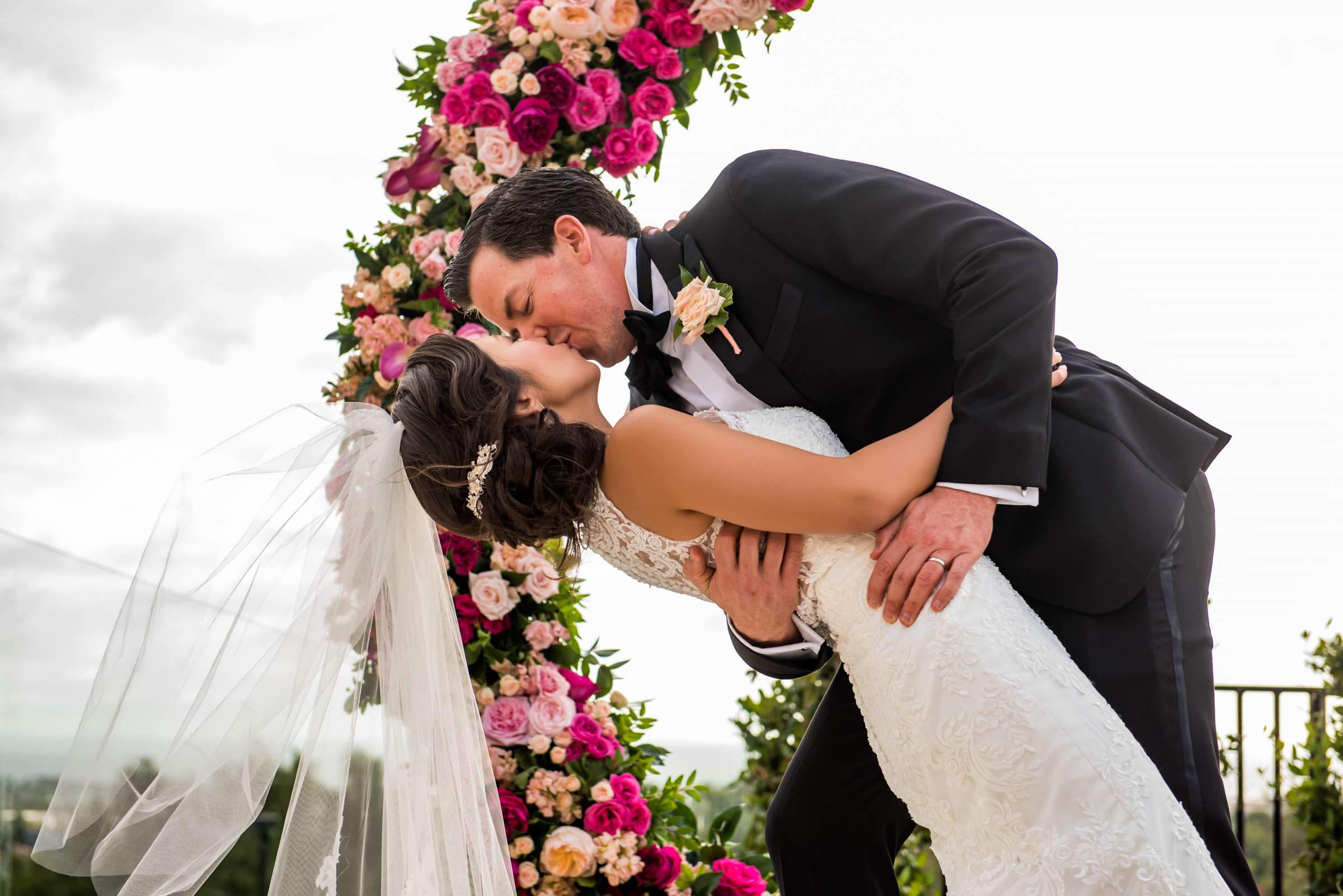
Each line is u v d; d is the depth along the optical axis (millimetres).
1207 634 1706
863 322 1783
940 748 1555
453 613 1866
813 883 2066
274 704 1646
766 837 2143
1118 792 1466
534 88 2723
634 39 2760
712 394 1839
